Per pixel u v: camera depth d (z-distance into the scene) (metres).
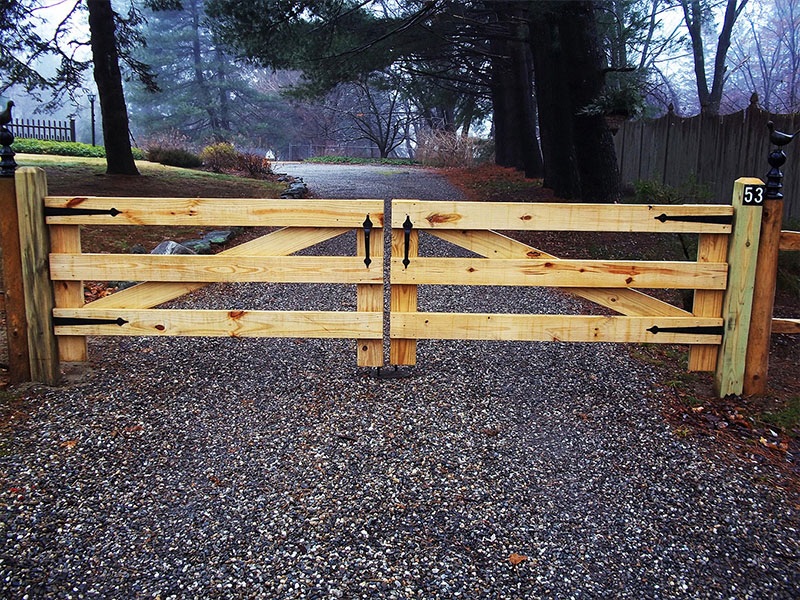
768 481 3.60
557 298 6.96
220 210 4.54
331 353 5.29
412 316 4.68
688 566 2.94
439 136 27.11
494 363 5.14
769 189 4.39
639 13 18.36
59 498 3.29
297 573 2.81
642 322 4.61
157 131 39.44
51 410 4.20
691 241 7.68
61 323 4.62
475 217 4.49
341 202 4.53
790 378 5.03
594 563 2.94
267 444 3.85
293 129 47.62
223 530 3.08
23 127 24.72
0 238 4.50
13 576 2.76
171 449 3.78
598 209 4.44
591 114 9.53
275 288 7.27
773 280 4.48
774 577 2.88
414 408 4.34
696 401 4.54
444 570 2.86
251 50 11.80
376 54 14.82
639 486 3.53
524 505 3.33
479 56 19.98
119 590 2.70
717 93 24.11
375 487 3.45
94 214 4.52
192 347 5.39
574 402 4.49
